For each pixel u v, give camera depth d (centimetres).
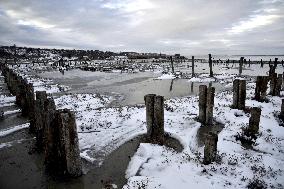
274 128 1381
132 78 4650
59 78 4669
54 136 972
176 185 834
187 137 1273
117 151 1167
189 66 8606
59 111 937
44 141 1148
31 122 1411
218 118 1550
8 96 2469
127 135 1345
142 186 832
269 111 1716
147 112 1223
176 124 1480
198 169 934
